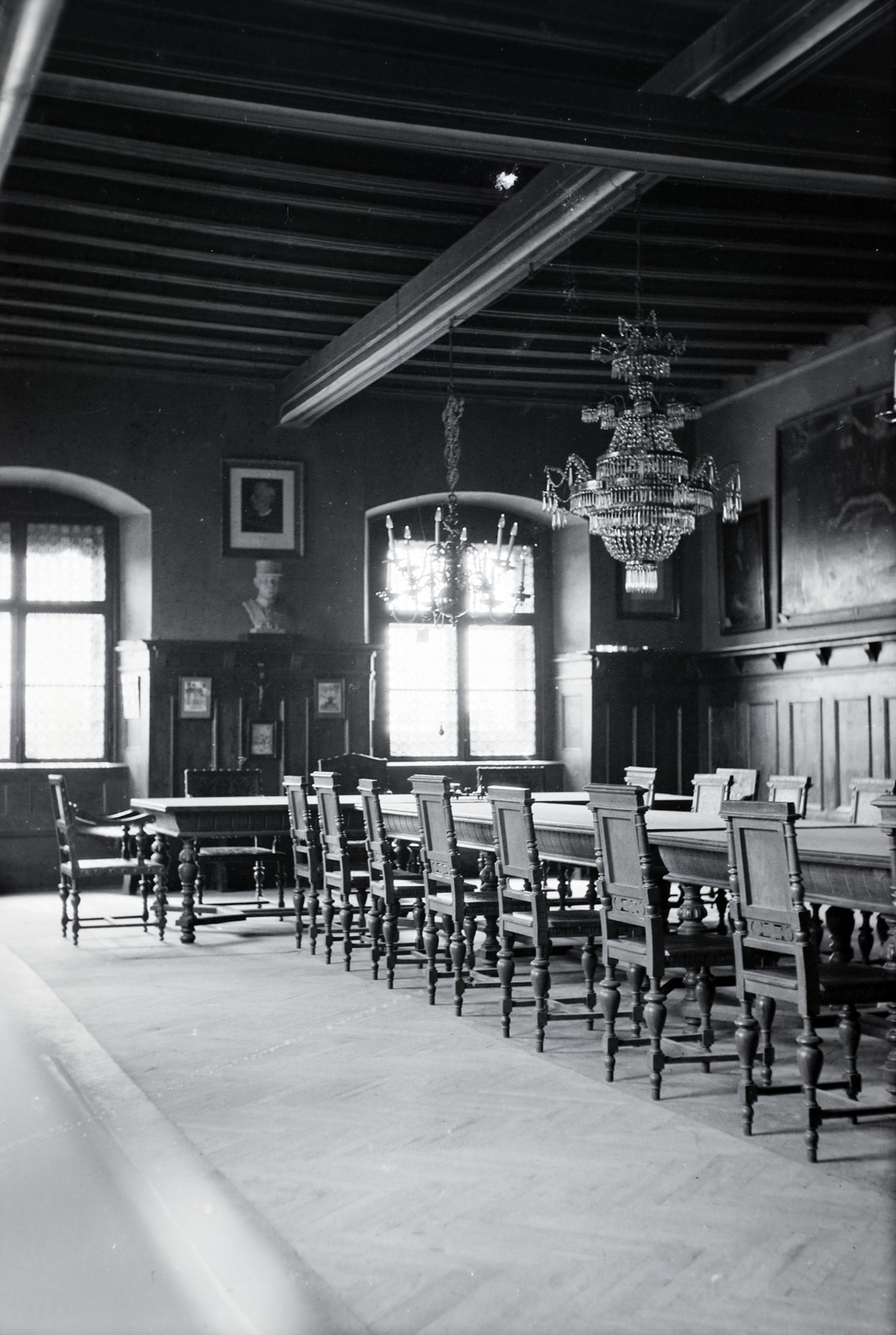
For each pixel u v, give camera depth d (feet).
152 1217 12.53
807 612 39.65
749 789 27.78
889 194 24.17
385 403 43.55
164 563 41.04
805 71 21.81
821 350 39.27
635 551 28.58
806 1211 12.39
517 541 47.19
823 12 19.88
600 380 42.73
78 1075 17.72
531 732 47.14
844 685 38.40
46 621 42.70
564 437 45.37
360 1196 12.92
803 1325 10.04
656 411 30.25
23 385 39.73
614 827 17.33
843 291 35.50
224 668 41.32
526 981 23.85
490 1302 10.50
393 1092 16.69
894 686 36.42
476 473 44.37
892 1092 15.84
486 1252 11.52
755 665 42.39
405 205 29.73
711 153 22.33
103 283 34.17
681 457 28.02
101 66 19.16
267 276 34.22
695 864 18.47
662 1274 11.00
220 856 31.07
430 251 32.09
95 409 40.47
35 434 39.81
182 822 29.63
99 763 42.32
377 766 34.65
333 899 26.71
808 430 39.65
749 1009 15.14
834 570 38.45
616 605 45.27
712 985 18.08
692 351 39.91
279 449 42.34
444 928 25.94
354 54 20.36
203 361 40.11
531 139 21.44
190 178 28.04
